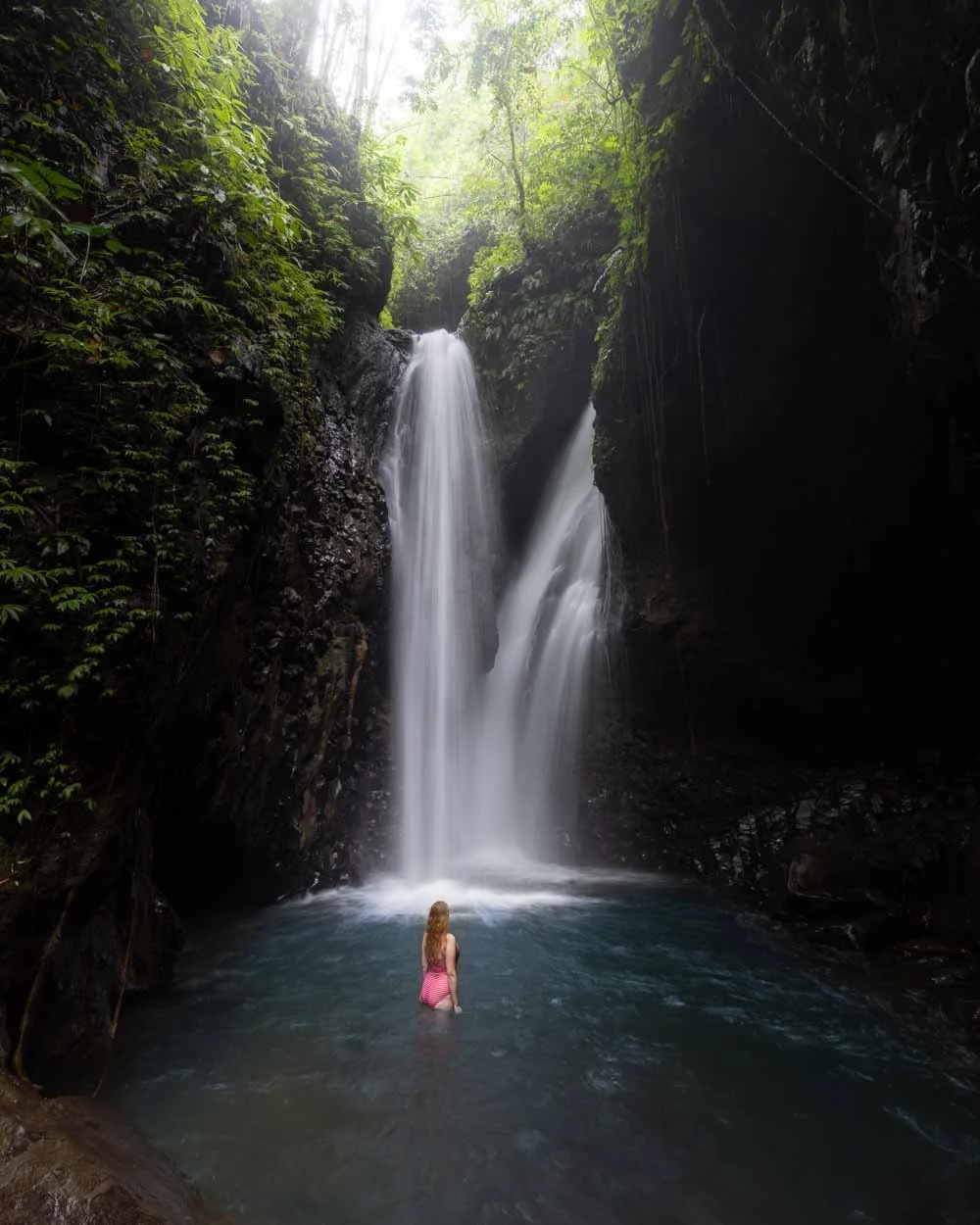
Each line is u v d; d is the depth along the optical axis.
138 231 7.70
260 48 12.57
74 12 7.51
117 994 6.09
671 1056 5.90
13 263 5.88
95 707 5.62
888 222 7.08
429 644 14.55
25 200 5.69
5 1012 4.65
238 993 7.04
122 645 5.84
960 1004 6.96
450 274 22.73
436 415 16.20
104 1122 4.22
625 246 11.69
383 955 8.21
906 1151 4.64
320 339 12.36
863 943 8.62
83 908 5.41
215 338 7.89
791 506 12.18
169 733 7.27
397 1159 4.38
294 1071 5.46
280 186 12.45
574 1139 4.68
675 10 8.98
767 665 13.61
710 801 13.88
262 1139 4.54
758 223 9.17
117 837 5.80
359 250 14.13
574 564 16.67
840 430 10.85
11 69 6.83
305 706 10.58
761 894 11.68
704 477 12.63
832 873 10.27
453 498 16.00
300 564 10.73
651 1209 4.02
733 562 13.29
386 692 13.64
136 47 8.45
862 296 9.09
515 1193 4.11
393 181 15.78
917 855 10.61
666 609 13.95
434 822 13.78
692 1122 4.93
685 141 8.88
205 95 8.80
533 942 8.98
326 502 11.71
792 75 6.76
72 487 5.99
